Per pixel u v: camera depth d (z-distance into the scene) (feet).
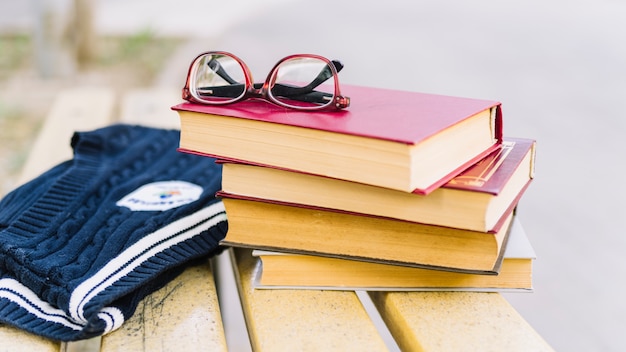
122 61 16.49
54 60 14.62
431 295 3.31
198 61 3.41
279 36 19.61
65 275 3.16
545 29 20.04
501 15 22.40
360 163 2.93
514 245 3.30
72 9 16.19
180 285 3.51
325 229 3.28
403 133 2.83
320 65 3.26
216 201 3.86
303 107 3.26
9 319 3.06
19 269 3.24
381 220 3.18
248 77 3.37
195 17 21.66
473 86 14.56
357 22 21.88
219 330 3.15
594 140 11.36
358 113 3.19
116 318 3.05
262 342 2.99
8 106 12.39
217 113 3.22
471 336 2.99
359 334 3.06
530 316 7.11
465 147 3.23
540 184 9.84
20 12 21.45
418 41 19.10
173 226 3.59
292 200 3.26
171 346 3.01
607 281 7.66
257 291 3.39
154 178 4.28
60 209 3.75
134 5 23.50
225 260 6.51
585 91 14.03
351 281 3.38
